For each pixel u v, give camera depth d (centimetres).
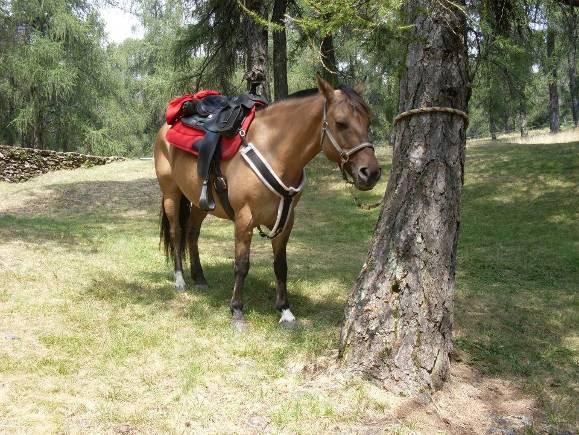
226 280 621
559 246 852
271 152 443
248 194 449
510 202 1110
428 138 375
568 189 1118
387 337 353
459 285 650
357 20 309
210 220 1112
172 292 562
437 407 331
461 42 380
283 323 475
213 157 473
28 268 604
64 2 2441
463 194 1193
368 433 294
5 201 1309
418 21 376
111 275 609
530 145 1583
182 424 301
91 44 2602
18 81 2423
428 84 375
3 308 473
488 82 575
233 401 331
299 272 681
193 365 375
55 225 947
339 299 568
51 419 298
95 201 1329
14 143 2853
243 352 407
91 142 2642
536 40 527
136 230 962
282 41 1358
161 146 577
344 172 415
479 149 1609
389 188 392
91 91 2681
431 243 366
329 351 409
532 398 353
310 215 1170
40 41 2373
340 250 873
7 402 313
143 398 331
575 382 380
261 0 1230
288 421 305
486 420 321
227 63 1433
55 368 362
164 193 586
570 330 492
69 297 518
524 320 516
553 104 2514
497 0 441
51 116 2697
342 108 396
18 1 2366
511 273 725
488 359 416
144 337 427
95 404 319
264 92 1273
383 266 370
